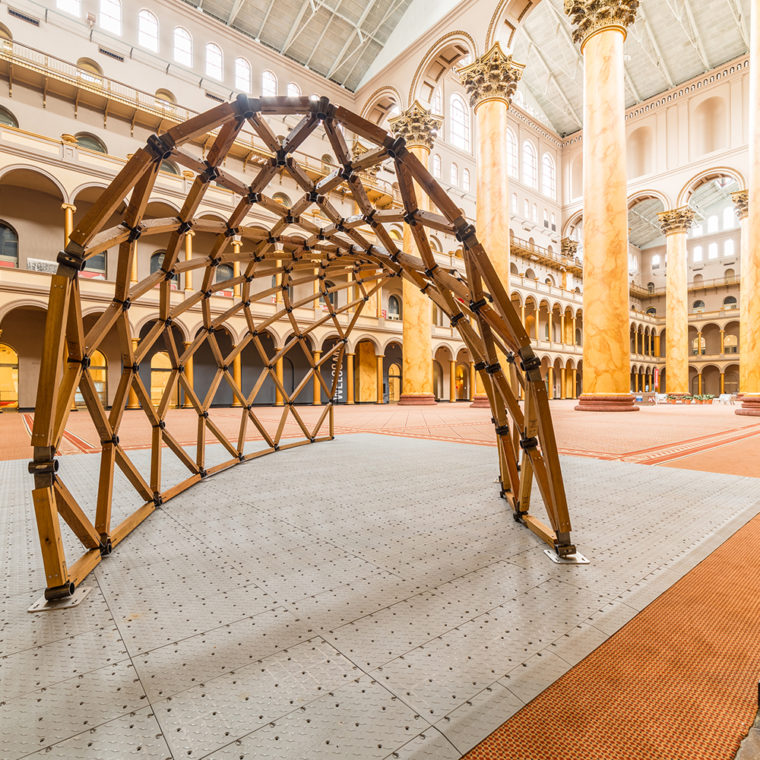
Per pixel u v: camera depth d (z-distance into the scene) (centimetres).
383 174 2739
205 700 131
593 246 1423
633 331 4416
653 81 3416
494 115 1681
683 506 336
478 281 258
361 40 2520
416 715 124
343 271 538
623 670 143
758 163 1248
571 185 4109
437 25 2092
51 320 191
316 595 198
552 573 219
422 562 234
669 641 159
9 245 1723
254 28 2462
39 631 170
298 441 709
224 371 510
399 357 3016
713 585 204
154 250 1966
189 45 2247
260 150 2192
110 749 112
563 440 750
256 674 143
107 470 259
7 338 1725
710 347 4469
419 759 108
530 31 3139
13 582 214
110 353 1902
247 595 199
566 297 3797
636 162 3581
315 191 278
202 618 179
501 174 1669
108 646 160
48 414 193
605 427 991
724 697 130
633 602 188
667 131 3384
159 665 148
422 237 262
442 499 361
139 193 222
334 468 495
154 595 199
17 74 1712
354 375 2758
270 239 358
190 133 202
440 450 638
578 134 4031
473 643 159
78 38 1906
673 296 3228
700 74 3300
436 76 2283
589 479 432
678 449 641
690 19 2900
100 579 216
